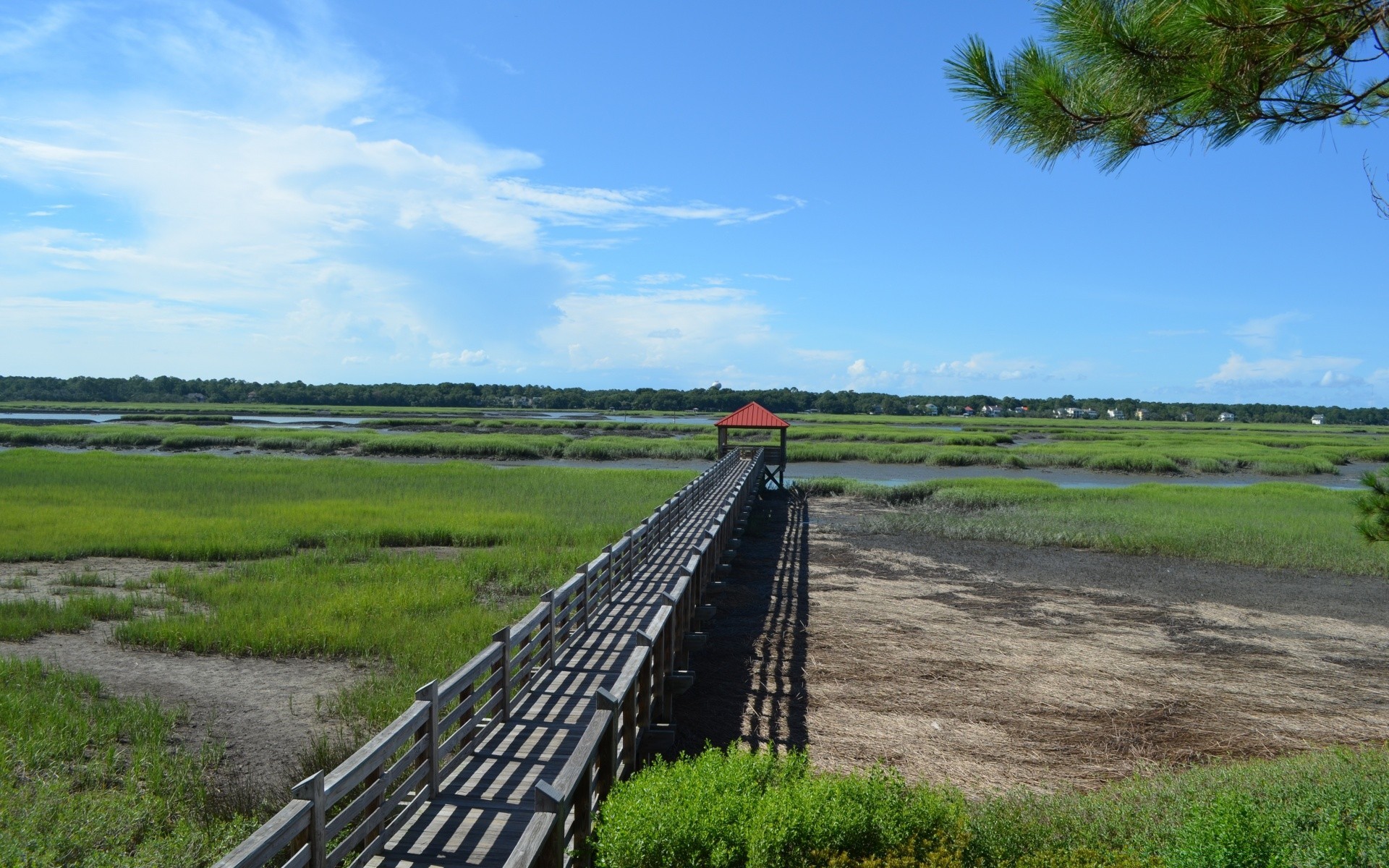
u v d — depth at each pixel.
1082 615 16.66
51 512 24.84
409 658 11.89
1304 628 15.90
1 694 10.05
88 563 19.05
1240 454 57.94
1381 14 4.18
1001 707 11.38
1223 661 13.72
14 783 7.91
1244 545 23.05
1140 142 5.09
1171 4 4.23
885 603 17.39
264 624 13.41
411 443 54.94
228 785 8.26
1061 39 4.74
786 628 15.35
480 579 17.16
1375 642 15.04
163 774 8.31
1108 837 6.30
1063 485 44.38
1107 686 12.34
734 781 5.63
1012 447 64.00
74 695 10.19
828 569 20.88
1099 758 9.70
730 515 21.48
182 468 38.50
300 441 58.16
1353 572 20.78
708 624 15.52
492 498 29.95
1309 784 7.21
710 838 4.95
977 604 17.45
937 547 24.05
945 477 45.12
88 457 43.06
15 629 13.10
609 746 6.29
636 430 80.19
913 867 4.80
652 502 29.70
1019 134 5.27
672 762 9.33
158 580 16.95
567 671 9.10
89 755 8.80
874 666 13.09
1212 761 9.52
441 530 22.77
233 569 18.08
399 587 15.91
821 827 5.00
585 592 10.85
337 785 4.46
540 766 6.65
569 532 23.06
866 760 9.51
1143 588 19.05
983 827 5.89
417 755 5.82
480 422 90.00
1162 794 7.50
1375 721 11.10
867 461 54.78
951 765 9.40
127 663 12.09
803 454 54.94
